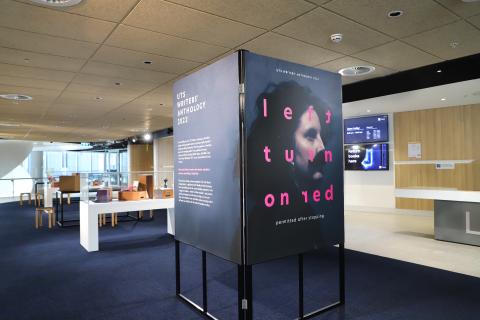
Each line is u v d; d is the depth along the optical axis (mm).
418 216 8039
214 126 2639
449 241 5422
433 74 5203
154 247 5430
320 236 2799
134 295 3355
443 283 3570
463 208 5262
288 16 3412
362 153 8805
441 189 5457
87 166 23031
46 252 5160
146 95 6863
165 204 5910
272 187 2477
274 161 2488
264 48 4336
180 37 3918
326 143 2863
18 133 13734
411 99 6656
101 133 14156
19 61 4664
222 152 2549
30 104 7695
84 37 3859
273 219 2479
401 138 8336
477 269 4031
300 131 2664
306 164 2705
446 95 6293
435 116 7852
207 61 4793
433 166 7898
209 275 3988
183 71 5250
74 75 5379
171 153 14805
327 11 3309
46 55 4441
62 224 7586
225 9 3244
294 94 2633
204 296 2863
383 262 4363
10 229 7270
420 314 2840
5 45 4066
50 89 6293
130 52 4383
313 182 2752
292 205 2600
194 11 3275
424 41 4148
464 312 2871
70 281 3791
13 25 3504
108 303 3154
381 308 2965
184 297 3229
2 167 16938
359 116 8828
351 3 3152
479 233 5094
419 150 8086
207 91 2725
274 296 3279
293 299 3203
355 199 9047
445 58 4844
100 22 3477
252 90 2377
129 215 8922
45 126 11570
